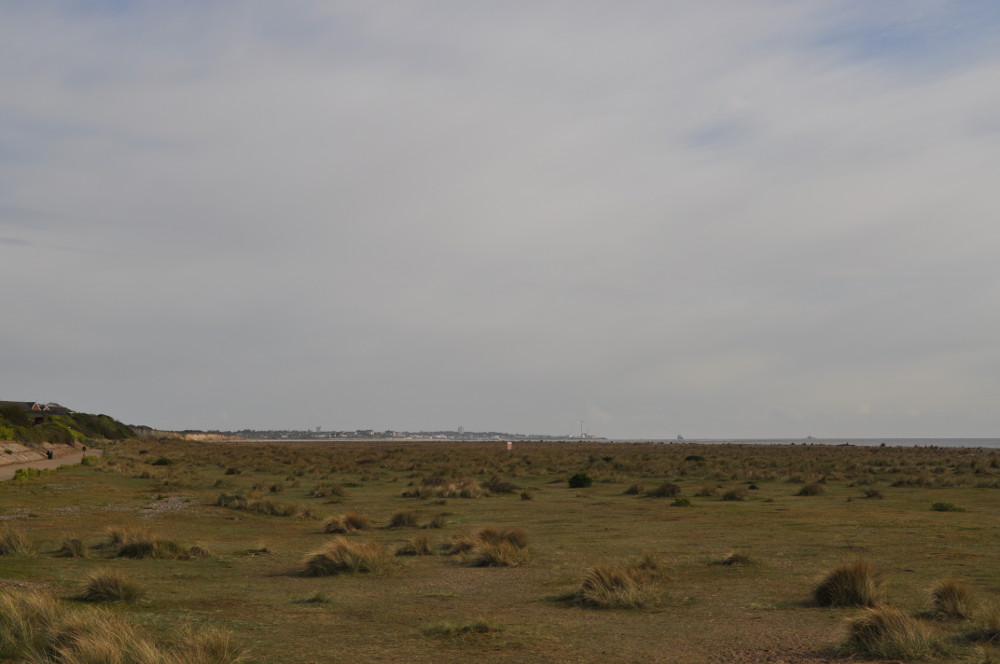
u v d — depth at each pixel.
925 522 26.38
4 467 59.06
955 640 10.84
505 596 14.90
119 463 64.44
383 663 9.87
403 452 118.06
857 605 13.43
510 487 44.16
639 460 80.06
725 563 18.25
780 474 57.91
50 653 9.50
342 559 17.80
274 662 9.90
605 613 13.22
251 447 148.38
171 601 14.02
